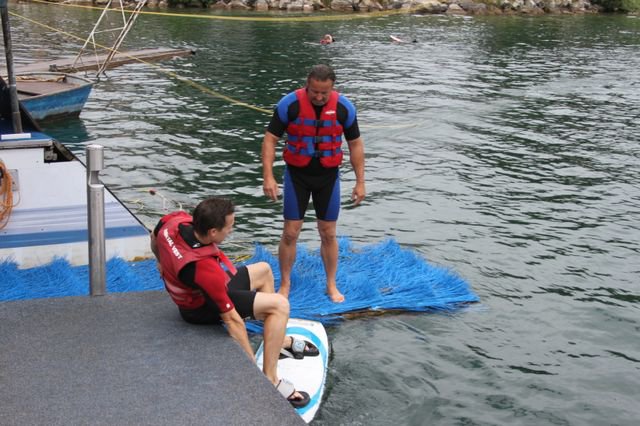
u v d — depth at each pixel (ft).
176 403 14.15
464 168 45.60
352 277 27.07
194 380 14.96
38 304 17.99
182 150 47.29
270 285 19.39
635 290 28.99
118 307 18.03
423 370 22.08
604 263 31.60
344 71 80.33
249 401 14.32
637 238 34.86
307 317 24.34
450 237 33.91
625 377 22.53
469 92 71.05
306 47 96.89
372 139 51.72
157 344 16.30
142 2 70.13
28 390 14.34
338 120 22.57
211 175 42.32
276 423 13.67
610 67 90.94
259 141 50.42
